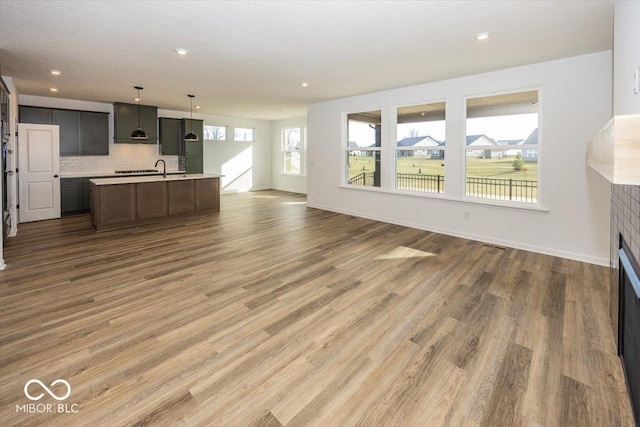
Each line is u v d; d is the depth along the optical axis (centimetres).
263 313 272
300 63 434
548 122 422
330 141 738
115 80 532
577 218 407
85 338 232
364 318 264
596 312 271
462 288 322
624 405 170
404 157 605
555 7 274
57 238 502
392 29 320
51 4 272
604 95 380
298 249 455
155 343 227
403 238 515
